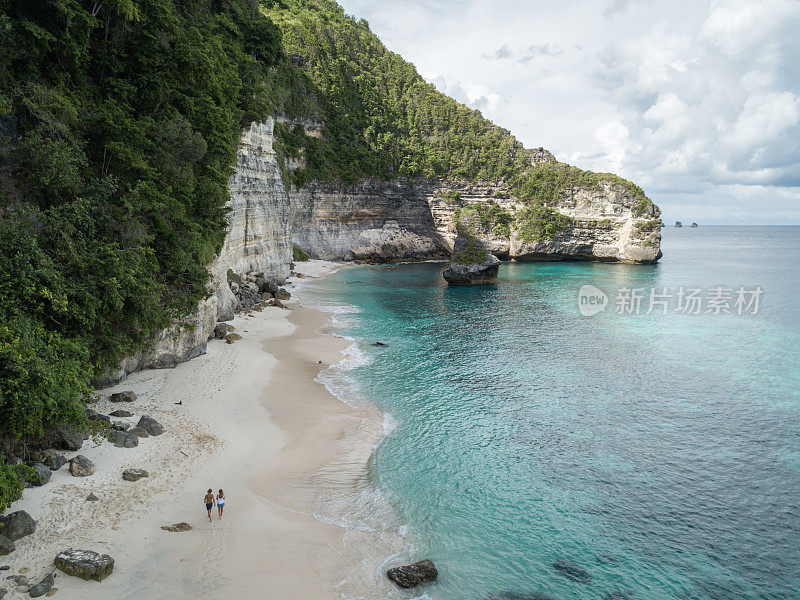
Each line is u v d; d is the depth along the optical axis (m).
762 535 23.22
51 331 25.89
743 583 20.23
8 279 24.36
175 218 37.09
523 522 23.69
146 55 40.22
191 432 29.25
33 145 28.55
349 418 34.16
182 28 45.31
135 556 18.69
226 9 72.62
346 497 24.81
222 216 48.34
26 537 18.84
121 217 32.28
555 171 146.88
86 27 36.00
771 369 47.12
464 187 147.38
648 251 139.25
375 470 27.67
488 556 21.19
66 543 18.83
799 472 28.67
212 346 47.25
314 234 128.88
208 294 42.97
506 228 141.88
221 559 19.25
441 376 43.97
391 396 38.84
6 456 22.19
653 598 19.27
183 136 38.22
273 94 111.81
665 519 24.28
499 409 36.94
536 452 30.53
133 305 31.39
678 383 43.19
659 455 30.47
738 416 36.31
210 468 25.70
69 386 23.03
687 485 27.27
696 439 32.66
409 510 24.12
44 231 28.16
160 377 37.53
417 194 144.88
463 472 27.97
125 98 38.84
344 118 138.75
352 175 131.00
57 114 31.31
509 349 53.25
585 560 21.27
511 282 104.31
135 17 37.31
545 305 78.75
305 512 23.17
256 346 49.47
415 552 21.12
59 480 22.55
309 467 27.25
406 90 165.50
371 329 61.00
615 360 49.66
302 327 59.94
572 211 144.50
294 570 19.17
